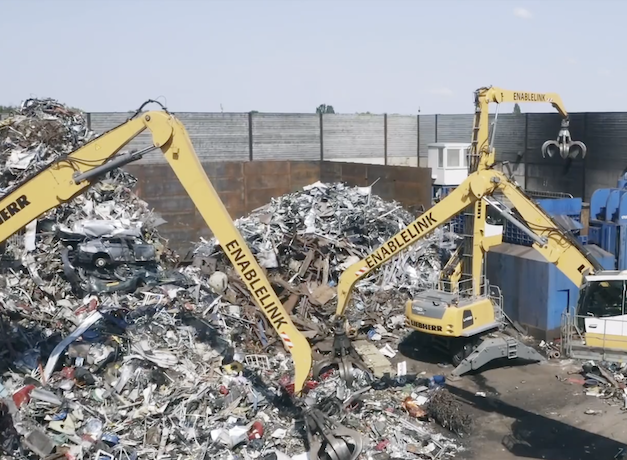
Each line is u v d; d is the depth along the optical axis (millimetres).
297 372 15711
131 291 22484
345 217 30625
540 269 24406
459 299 21953
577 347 16688
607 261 25078
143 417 15836
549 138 39188
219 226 15062
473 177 18766
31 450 14047
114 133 14492
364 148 48938
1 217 14297
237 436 15609
